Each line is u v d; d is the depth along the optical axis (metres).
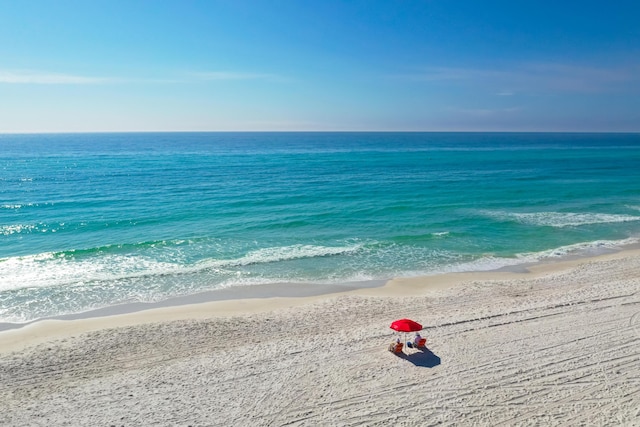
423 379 9.74
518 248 22.33
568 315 13.09
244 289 16.80
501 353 10.81
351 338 11.85
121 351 11.35
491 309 13.83
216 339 12.09
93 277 17.72
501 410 8.66
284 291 16.66
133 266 19.09
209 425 8.29
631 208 32.41
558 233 25.12
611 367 10.12
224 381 9.79
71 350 11.38
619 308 13.53
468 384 9.52
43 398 9.20
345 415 8.55
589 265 19.11
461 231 25.38
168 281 17.47
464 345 11.28
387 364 10.43
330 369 10.24
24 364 10.65
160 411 8.72
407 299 15.39
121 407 8.85
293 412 8.66
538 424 8.23
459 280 17.81
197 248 21.86
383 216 29.44
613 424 8.18
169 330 12.64
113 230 25.38
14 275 17.75
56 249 21.52
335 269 19.11
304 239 23.70
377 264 19.81
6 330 13.03
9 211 30.34
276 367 10.38
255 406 8.86
